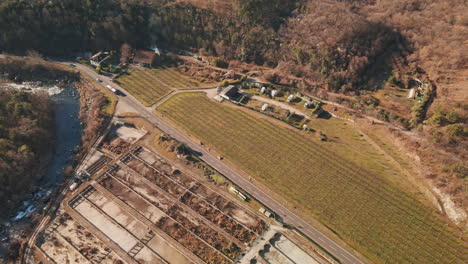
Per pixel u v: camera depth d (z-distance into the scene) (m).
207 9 155.38
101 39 151.38
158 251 76.94
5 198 86.25
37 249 76.56
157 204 87.12
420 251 76.44
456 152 94.06
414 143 99.44
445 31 135.25
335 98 121.56
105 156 101.19
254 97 126.69
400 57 130.12
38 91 129.38
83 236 79.62
